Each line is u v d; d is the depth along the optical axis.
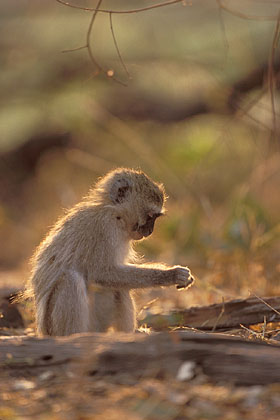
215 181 19.39
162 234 15.36
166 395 5.02
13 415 4.71
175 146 20.62
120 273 7.68
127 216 8.15
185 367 5.36
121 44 22.97
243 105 18.77
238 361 5.36
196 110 23.16
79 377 5.29
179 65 21.89
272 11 22.80
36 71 25.11
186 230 15.09
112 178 8.34
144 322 8.51
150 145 21.97
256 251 12.78
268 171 17.25
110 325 8.04
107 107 23.97
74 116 23.64
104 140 23.78
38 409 4.84
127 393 5.07
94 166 23.05
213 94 19.80
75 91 23.84
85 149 23.98
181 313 8.45
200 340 5.65
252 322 8.05
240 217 14.12
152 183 8.52
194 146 19.78
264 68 21.06
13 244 20.70
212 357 5.41
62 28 25.03
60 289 7.38
